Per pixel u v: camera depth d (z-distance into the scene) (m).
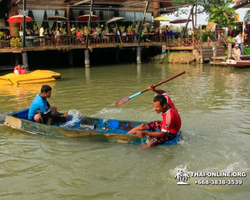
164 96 4.58
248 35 18.86
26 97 8.21
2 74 13.57
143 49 20.83
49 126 5.00
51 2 17.25
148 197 3.27
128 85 9.96
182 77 11.70
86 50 15.96
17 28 14.95
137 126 5.13
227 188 3.42
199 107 6.82
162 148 4.50
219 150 4.43
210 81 10.53
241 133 5.11
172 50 19.19
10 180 3.70
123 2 18.59
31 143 4.82
